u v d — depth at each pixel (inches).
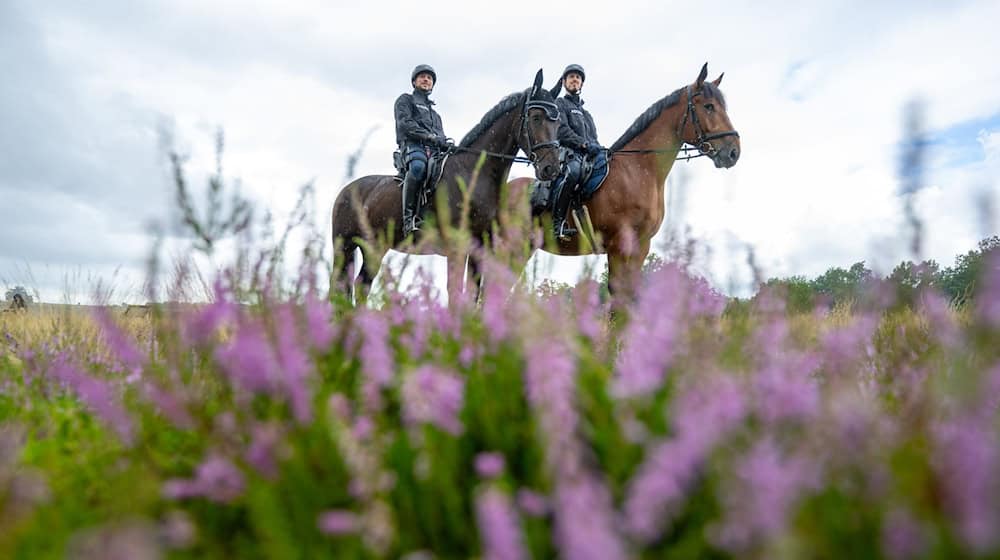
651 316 77.6
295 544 65.4
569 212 336.5
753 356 81.7
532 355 69.8
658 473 53.9
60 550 67.8
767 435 60.6
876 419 61.2
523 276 105.7
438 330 115.4
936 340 100.2
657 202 338.3
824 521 53.5
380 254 125.6
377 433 77.9
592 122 359.9
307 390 81.4
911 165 65.4
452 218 303.7
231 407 88.9
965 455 49.6
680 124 334.0
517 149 315.3
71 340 171.9
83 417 126.0
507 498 59.7
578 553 48.9
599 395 82.2
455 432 71.6
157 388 87.7
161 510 76.0
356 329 103.3
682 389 66.5
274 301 102.3
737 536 51.4
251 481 73.8
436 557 65.0
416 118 339.3
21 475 76.5
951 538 48.2
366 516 62.1
